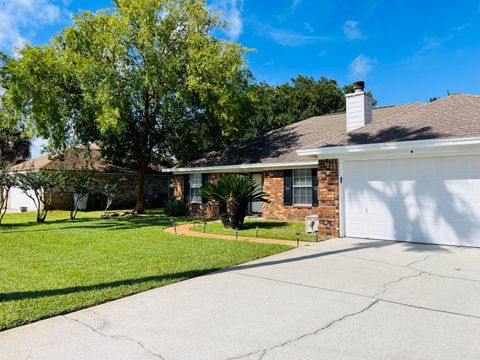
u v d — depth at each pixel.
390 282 5.46
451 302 4.54
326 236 10.03
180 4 17.61
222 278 5.86
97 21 16.72
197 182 19.11
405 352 3.25
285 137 18.52
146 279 5.82
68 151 20.89
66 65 15.97
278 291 5.09
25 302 4.69
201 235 11.10
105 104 15.27
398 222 8.91
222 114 17.55
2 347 3.44
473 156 7.89
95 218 17.80
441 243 8.30
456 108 10.07
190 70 16.89
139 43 16.16
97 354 3.28
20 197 26.20
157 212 21.56
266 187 16.34
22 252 8.45
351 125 13.02
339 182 9.82
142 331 3.78
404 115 10.92
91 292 5.12
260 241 9.64
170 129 20.33
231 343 3.47
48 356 3.24
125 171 25.42
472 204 7.93
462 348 3.32
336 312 4.25
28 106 16.41
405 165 8.80
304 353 3.25
